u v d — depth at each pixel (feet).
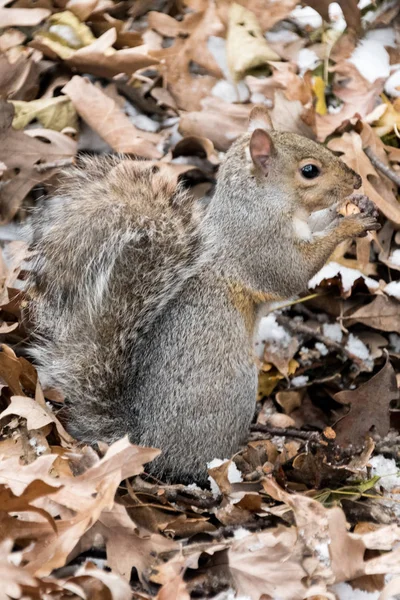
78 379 30.07
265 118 33.76
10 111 35.88
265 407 34.60
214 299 30.01
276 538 26.02
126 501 28.02
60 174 36.04
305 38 42.14
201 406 29.25
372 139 37.63
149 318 29.91
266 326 35.19
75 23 40.32
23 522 24.77
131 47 40.65
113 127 37.47
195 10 42.39
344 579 25.14
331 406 35.04
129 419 29.78
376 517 28.53
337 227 31.58
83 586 24.09
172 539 27.09
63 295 30.48
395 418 33.09
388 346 35.47
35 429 29.19
